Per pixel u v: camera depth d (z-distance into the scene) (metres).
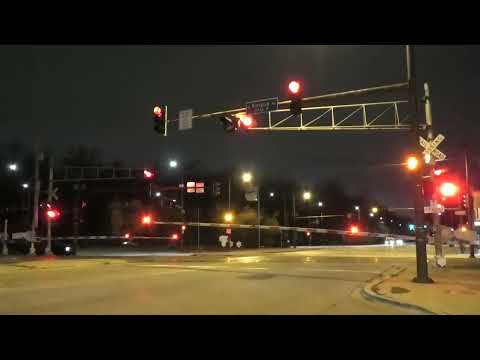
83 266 30.06
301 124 22.23
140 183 87.00
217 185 51.53
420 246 17.92
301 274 23.39
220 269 26.97
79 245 80.75
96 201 90.38
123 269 27.27
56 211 43.94
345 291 16.44
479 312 11.39
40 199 80.38
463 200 40.94
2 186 84.44
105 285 18.30
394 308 12.63
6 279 21.08
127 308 12.55
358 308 12.64
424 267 17.84
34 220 44.06
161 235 86.94
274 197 110.25
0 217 76.44
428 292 14.72
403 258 40.16
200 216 88.81
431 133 24.08
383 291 15.05
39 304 13.27
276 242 90.62
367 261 35.34
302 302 13.75
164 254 51.25
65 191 86.88
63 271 25.91
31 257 41.19
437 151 20.41
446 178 25.81
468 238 37.47
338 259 38.88
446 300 13.07
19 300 14.12
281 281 19.91
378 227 168.38
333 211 137.62
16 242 50.88
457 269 24.50
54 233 84.75
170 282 19.44
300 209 116.25
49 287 17.66
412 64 17.91
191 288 17.25
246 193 78.25
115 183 92.06
